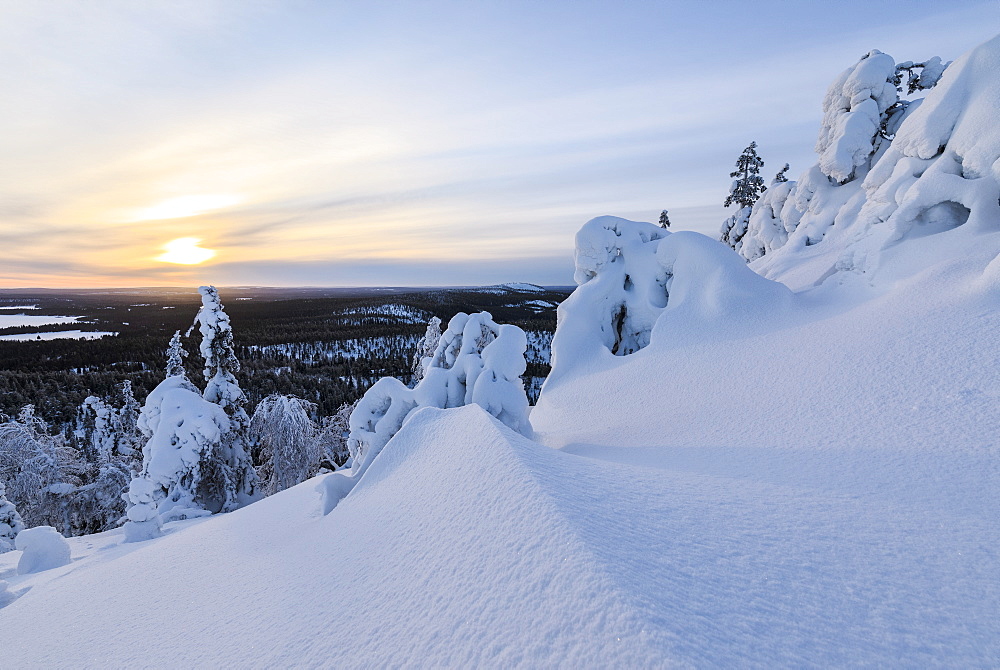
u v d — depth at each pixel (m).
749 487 4.45
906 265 10.41
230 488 23.23
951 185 10.48
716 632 2.16
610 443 8.73
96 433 36.56
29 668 4.18
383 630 2.92
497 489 3.88
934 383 6.46
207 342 25.06
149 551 7.62
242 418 25.52
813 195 25.33
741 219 40.88
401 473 5.95
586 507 3.43
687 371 11.05
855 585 2.69
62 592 6.37
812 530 3.41
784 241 30.00
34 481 25.48
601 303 15.91
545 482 3.77
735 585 2.61
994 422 5.20
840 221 21.83
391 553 3.93
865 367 7.67
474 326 13.05
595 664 2.03
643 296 15.21
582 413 11.68
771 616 2.35
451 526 3.76
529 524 3.24
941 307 8.19
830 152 23.52
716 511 3.71
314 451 27.20
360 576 3.81
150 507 14.91
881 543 3.20
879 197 12.65
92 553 12.92
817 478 4.89
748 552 3.03
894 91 23.11
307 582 4.16
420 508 4.44
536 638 2.32
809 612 2.42
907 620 2.38
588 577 2.52
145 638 4.09
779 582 2.68
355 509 5.77
